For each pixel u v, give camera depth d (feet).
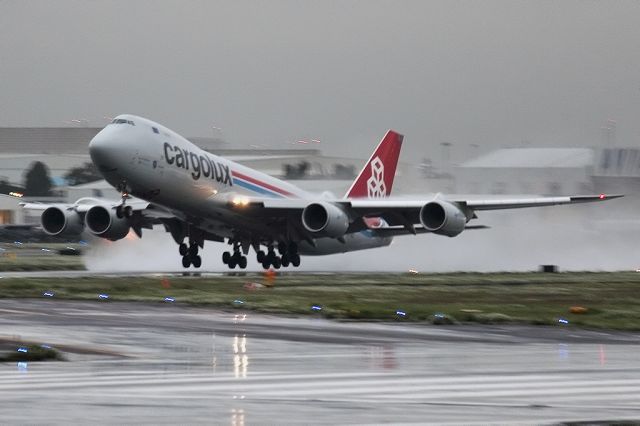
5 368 287.69
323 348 335.67
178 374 277.85
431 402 237.86
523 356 321.11
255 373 280.51
